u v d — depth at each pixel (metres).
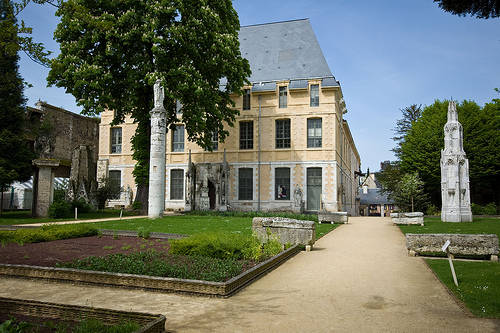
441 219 24.75
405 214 22.53
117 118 29.06
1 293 6.98
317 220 26.34
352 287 7.54
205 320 5.48
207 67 28.28
